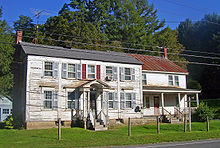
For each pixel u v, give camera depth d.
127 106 29.20
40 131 21.23
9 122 25.17
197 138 19.02
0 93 27.86
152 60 38.56
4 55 27.25
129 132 19.84
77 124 25.09
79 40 41.56
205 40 59.62
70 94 25.38
